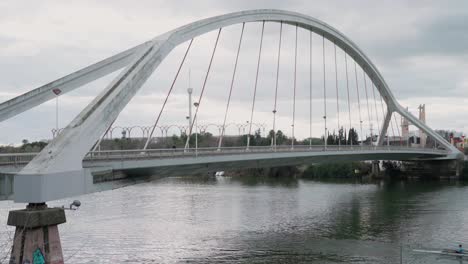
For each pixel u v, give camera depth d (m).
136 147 56.78
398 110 97.44
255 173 122.12
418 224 48.25
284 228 45.81
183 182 101.38
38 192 22.77
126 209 57.19
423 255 35.47
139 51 37.03
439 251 36.34
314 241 40.00
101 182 28.41
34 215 22.77
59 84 35.38
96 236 41.06
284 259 34.09
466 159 101.94
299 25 64.75
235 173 125.12
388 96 95.56
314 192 79.50
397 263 33.16
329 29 69.94
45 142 52.59
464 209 58.19
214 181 104.06
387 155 77.06
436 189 82.44
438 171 102.12
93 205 60.59
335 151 58.41
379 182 99.56
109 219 49.78
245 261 33.47
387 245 38.72
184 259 33.88
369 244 39.06
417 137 141.50
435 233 43.69
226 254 35.41
